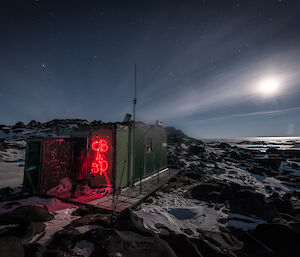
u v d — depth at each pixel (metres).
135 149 8.97
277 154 24.83
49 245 3.20
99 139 7.79
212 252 3.67
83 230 3.85
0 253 2.49
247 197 6.80
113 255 2.94
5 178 9.34
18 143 18.44
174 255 3.25
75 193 6.62
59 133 9.14
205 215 5.83
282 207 6.49
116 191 7.16
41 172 6.27
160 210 5.88
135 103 8.41
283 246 4.00
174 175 11.41
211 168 15.28
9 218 3.75
